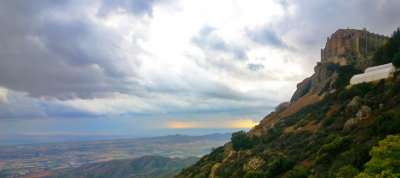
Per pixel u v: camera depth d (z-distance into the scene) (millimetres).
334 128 58875
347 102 68188
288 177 41750
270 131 86750
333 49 110125
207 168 85062
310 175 38625
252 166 58156
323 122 67188
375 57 89250
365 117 53688
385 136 39062
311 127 70062
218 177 62594
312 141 57750
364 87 70875
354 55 100938
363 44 104562
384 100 55750
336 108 70750
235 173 60156
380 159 26703
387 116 43062
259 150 70938
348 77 87250
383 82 67500
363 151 35438
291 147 60406
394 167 25656
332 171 36031
